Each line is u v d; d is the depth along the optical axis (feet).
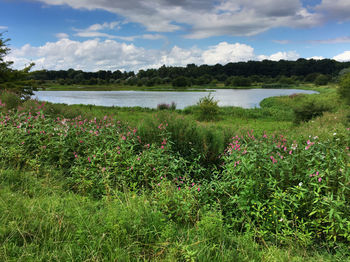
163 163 15.39
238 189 12.03
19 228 8.13
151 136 20.24
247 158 12.53
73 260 7.07
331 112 46.80
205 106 61.57
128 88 349.41
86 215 9.31
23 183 12.41
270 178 10.92
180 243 8.14
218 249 8.07
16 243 7.63
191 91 286.25
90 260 7.13
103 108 74.74
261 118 65.21
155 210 9.93
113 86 406.82
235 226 10.69
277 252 8.41
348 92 70.38
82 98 161.68
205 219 9.43
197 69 541.34
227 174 12.92
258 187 11.34
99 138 17.85
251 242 9.03
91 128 19.54
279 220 9.72
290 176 11.16
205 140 19.56
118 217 8.82
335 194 10.23
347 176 9.95
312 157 11.75
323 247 9.33
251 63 553.23
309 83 424.05
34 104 27.48
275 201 9.98
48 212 9.22
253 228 9.92
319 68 496.23
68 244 7.64
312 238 9.74
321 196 9.86
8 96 29.35
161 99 155.84
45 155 15.39
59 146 16.05
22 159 14.99
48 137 16.65
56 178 14.11
